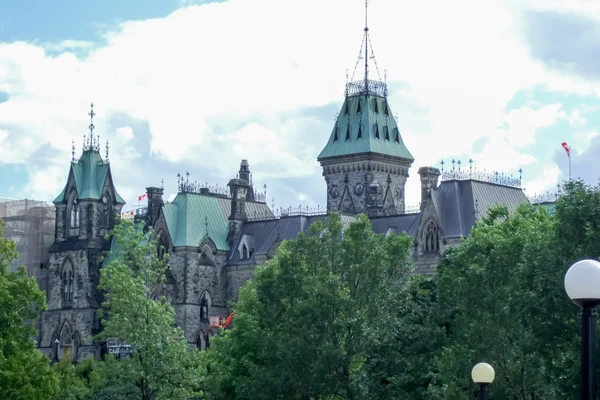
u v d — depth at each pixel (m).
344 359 110.94
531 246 94.25
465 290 99.69
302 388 112.56
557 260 84.62
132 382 127.94
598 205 84.44
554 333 83.88
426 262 186.12
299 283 116.19
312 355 110.56
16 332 100.44
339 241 119.38
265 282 117.69
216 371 136.62
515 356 91.56
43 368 101.88
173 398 127.38
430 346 109.44
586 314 37.53
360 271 114.69
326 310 110.31
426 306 115.31
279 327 116.00
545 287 83.94
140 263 132.62
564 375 82.44
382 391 108.69
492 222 140.62
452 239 184.12
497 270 98.75
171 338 126.94
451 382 93.12
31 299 102.75
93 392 138.12
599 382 76.50
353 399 108.25
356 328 109.31
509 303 91.81
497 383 91.38
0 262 104.62
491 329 92.06
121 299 125.38
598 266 37.38
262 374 112.94
